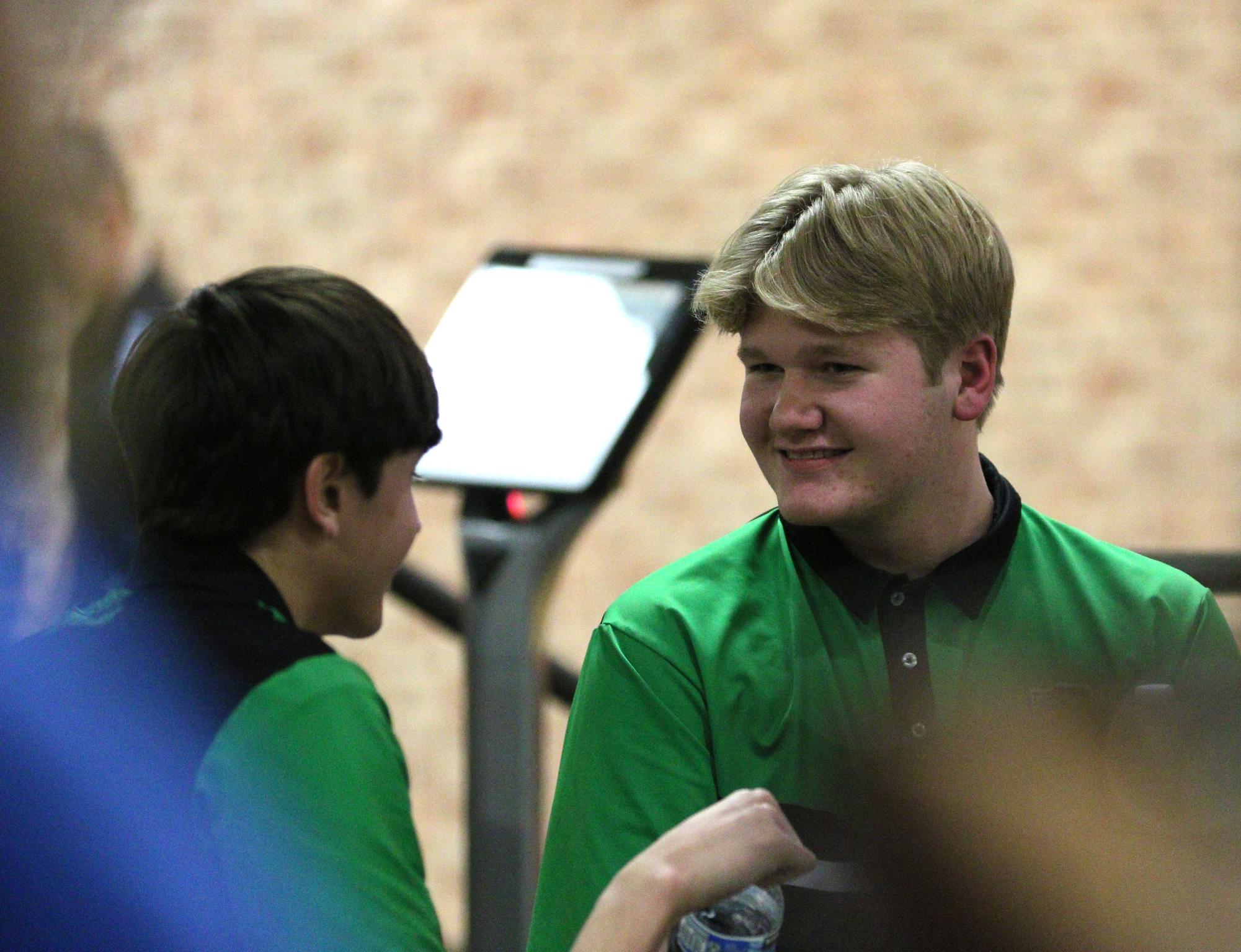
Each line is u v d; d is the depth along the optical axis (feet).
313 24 58.44
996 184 55.72
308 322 11.99
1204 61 54.90
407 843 11.09
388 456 12.35
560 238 57.72
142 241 54.49
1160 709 7.73
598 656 15.03
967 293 13.97
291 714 10.83
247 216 58.44
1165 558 20.42
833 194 13.83
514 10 57.93
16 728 10.77
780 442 14.08
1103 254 55.31
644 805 14.24
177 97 58.34
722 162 56.90
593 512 25.84
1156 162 55.06
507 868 24.20
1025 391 55.57
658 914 11.21
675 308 27.30
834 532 15.11
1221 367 54.80
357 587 12.68
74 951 10.36
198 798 10.56
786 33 56.65
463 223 58.08
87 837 10.52
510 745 24.59
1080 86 55.42
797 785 14.34
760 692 14.55
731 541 15.78
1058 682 8.54
